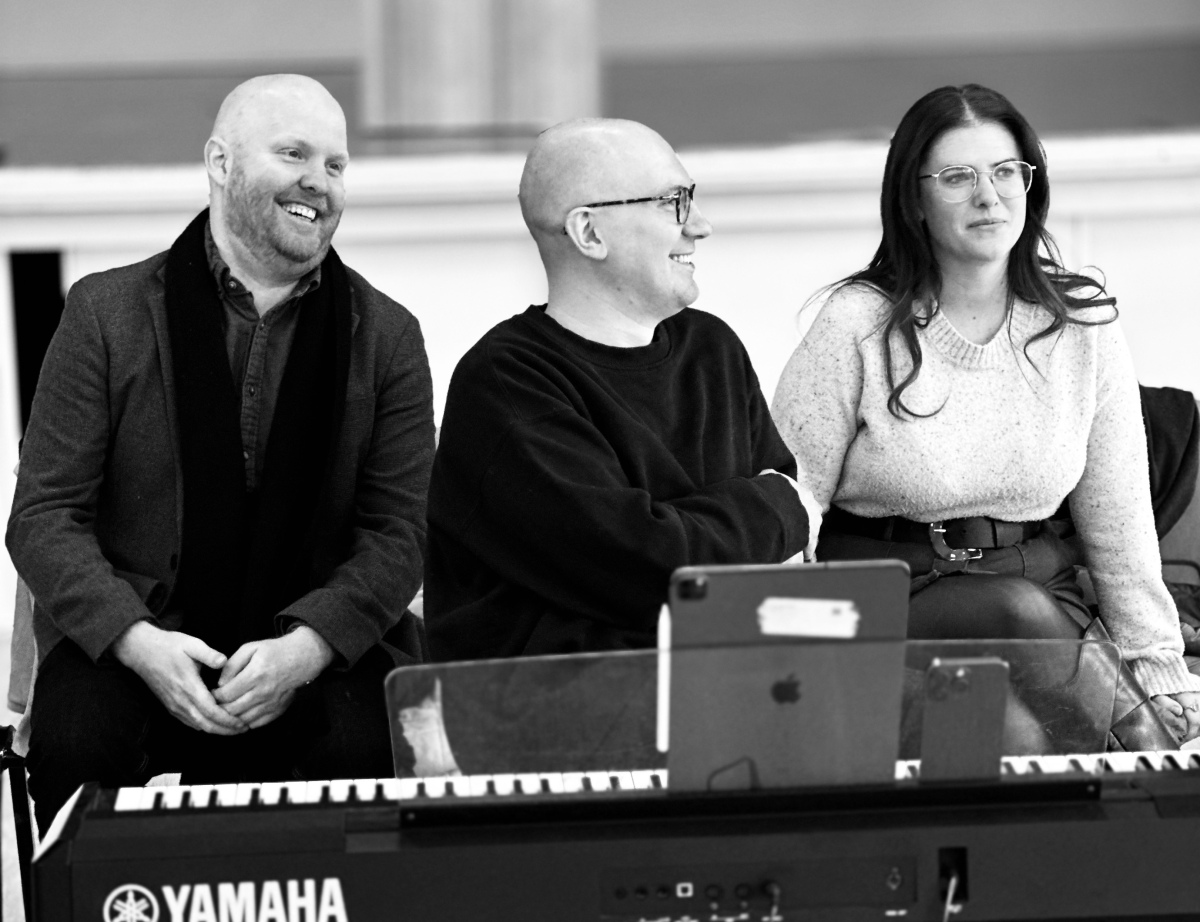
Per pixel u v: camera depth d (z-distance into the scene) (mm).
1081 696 4645
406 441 6758
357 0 30078
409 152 15359
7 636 11977
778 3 32344
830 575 4094
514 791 4383
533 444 5645
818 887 4176
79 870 4094
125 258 12703
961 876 4207
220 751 6512
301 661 6258
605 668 4363
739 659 4133
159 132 22500
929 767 4305
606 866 4137
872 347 6680
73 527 6316
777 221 12742
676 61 32312
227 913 4105
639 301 5961
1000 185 6418
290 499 6461
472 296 12766
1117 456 6727
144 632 6180
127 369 6383
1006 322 6652
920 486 6617
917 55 31938
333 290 6629
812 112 25234
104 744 6117
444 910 4125
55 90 27609
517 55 19250
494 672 4363
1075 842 4211
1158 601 6719
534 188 5934
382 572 6500
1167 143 12656
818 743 4238
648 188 5828
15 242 12555
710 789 4266
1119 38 32312
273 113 6406
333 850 4113
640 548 5531
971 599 6344
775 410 6945
